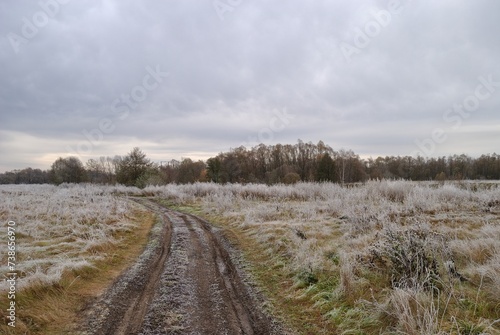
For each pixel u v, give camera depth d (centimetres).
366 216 1120
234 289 697
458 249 692
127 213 1702
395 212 1202
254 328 523
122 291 661
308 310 582
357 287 600
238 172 5653
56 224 1296
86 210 1570
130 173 4628
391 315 485
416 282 541
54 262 763
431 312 439
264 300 638
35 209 1576
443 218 1047
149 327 514
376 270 668
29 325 482
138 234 1281
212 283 731
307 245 904
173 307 592
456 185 1770
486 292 513
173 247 1048
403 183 1708
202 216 1784
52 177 5050
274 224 1260
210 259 928
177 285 706
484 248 667
